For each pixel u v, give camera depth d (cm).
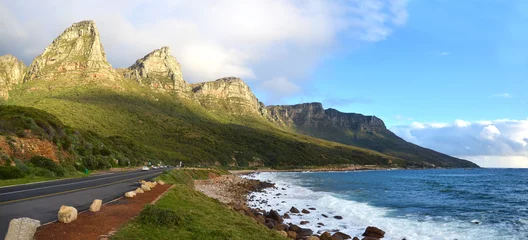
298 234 2344
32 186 2370
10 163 3077
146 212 1366
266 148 18512
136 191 2217
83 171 4609
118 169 5862
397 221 2822
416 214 3206
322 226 2689
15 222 923
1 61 19925
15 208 1412
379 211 3419
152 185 2720
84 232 1080
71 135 5656
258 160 15962
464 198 4588
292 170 16062
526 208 3475
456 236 2220
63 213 1183
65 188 2323
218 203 2652
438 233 2319
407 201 4316
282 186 7206
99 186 2595
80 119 11681
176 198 2194
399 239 2198
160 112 19212
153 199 1998
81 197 1884
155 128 14888
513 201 4134
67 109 12388
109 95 19300
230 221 1772
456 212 3281
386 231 2425
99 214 1391
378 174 14850
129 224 1228
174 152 11800
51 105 12250
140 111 16862
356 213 3278
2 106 4641
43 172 3281
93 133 8019
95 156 5603
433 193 5434
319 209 3619
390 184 7850
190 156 12219
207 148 14362
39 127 4281
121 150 8169
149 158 9162
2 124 3834
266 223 2503
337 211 3453
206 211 1920
